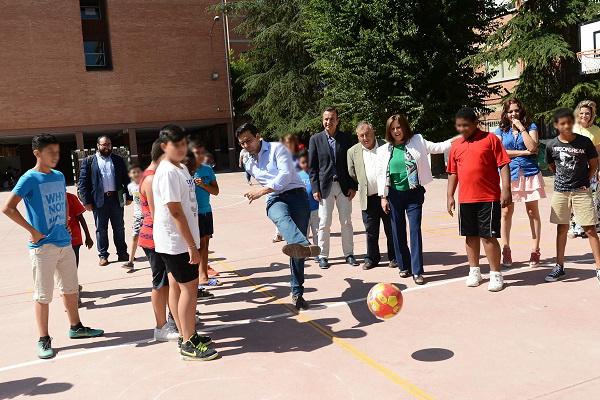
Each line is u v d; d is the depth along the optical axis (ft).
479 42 70.08
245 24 114.52
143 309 18.98
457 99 67.21
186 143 13.65
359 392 11.44
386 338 14.43
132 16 116.98
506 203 17.39
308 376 12.43
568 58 66.23
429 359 12.86
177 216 13.08
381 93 67.72
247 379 12.51
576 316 14.94
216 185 20.77
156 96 119.96
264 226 36.60
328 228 22.86
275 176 17.16
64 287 15.90
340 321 16.10
